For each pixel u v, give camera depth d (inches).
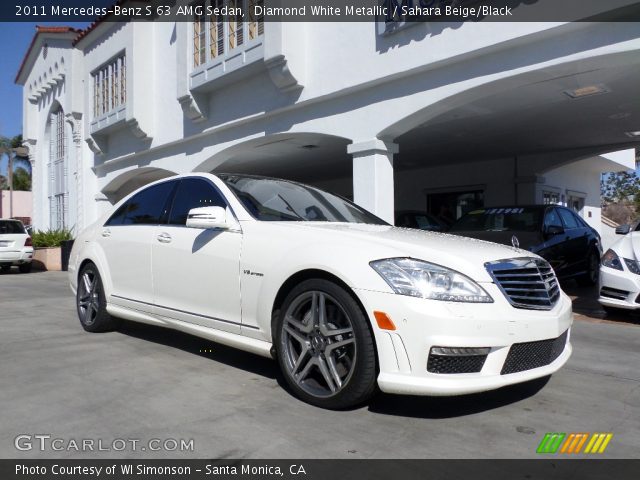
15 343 199.9
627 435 119.6
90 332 218.8
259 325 143.9
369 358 120.6
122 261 197.2
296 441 113.5
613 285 246.2
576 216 388.5
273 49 339.9
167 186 191.9
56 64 710.5
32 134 822.5
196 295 163.2
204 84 410.9
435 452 109.6
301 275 135.9
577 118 389.7
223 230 157.9
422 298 116.1
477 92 273.3
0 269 620.4
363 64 309.6
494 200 571.8
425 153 530.3
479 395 143.8
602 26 227.3
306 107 355.9
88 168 651.5
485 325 115.8
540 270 136.3
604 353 192.4
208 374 159.6
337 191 755.4
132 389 145.9
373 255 124.4
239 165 609.0
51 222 777.6
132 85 501.7
